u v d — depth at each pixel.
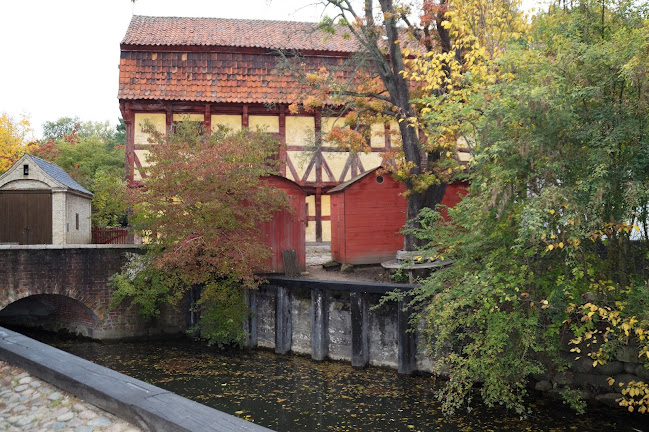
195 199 13.19
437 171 13.12
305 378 11.30
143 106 19.27
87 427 3.96
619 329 7.73
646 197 6.89
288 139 19.97
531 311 8.10
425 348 11.23
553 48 8.16
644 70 6.66
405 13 13.34
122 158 35.56
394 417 8.84
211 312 14.07
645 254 7.96
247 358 13.13
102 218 22.53
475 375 8.25
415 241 13.55
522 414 8.69
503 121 7.45
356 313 12.03
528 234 7.21
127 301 15.36
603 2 7.92
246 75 20.00
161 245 14.41
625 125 6.95
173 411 3.71
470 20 12.43
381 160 20.33
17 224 17.22
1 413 4.42
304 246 15.14
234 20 22.88
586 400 9.02
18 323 16.81
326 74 14.69
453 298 8.76
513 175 7.51
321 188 19.97
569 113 7.01
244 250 13.36
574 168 7.44
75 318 16.03
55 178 17.38
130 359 13.15
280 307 13.46
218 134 15.63
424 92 13.67
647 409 7.72
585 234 6.89
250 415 9.11
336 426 8.53
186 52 20.08
